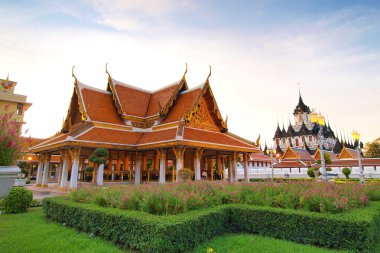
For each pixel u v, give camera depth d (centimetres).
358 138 2705
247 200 974
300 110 12012
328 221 683
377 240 752
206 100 2698
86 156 2505
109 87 2875
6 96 3997
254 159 6569
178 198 809
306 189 992
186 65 2964
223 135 2694
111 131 2417
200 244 688
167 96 2888
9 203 1145
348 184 1226
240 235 788
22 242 705
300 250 649
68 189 2095
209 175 2925
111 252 638
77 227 853
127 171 2534
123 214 711
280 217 766
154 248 575
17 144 1255
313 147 10469
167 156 2720
